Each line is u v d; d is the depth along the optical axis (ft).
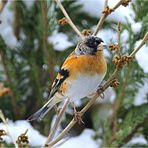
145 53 33.73
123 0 28.25
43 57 37.70
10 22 38.58
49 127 37.35
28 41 38.32
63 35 38.32
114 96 36.65
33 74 37.70
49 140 28.25
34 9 37.91
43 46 37.24
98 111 38.86
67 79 29.91
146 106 34.83
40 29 36.91
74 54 30.71
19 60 38.01
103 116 38.40
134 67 34.71
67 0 37.65
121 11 36.99
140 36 34.71
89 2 38.04
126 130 34.30
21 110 38.04
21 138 25.95
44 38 35.88
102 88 26.99
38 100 37.88
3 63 36.83
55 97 30.58
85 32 31.48
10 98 37.91
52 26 37.45
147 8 35.60
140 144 35.40
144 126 35.83
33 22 37.73
